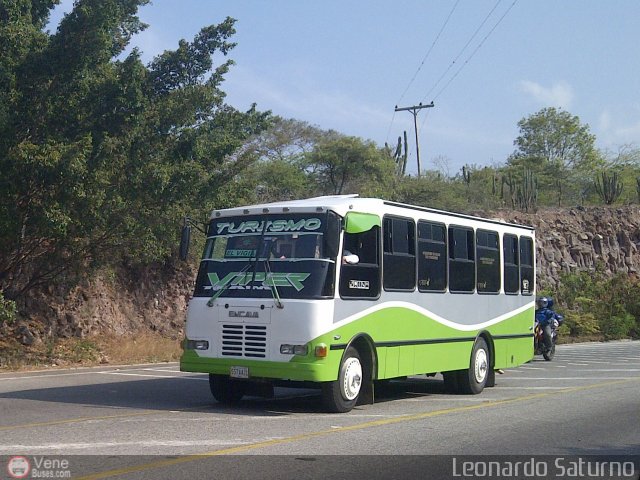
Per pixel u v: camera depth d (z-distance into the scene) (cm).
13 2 1834
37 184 1730
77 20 1791
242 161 2250
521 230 1723
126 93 1828
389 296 1273
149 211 1973
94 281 2317
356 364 1212
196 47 2069
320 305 1132
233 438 970
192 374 1744
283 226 1200
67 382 1579
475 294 1523
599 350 2806
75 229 1853
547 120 7519
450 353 1432
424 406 1310
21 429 1007
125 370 1841
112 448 895
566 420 1180
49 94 1820
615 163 7356
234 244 1229
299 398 1395
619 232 4306
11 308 1786
